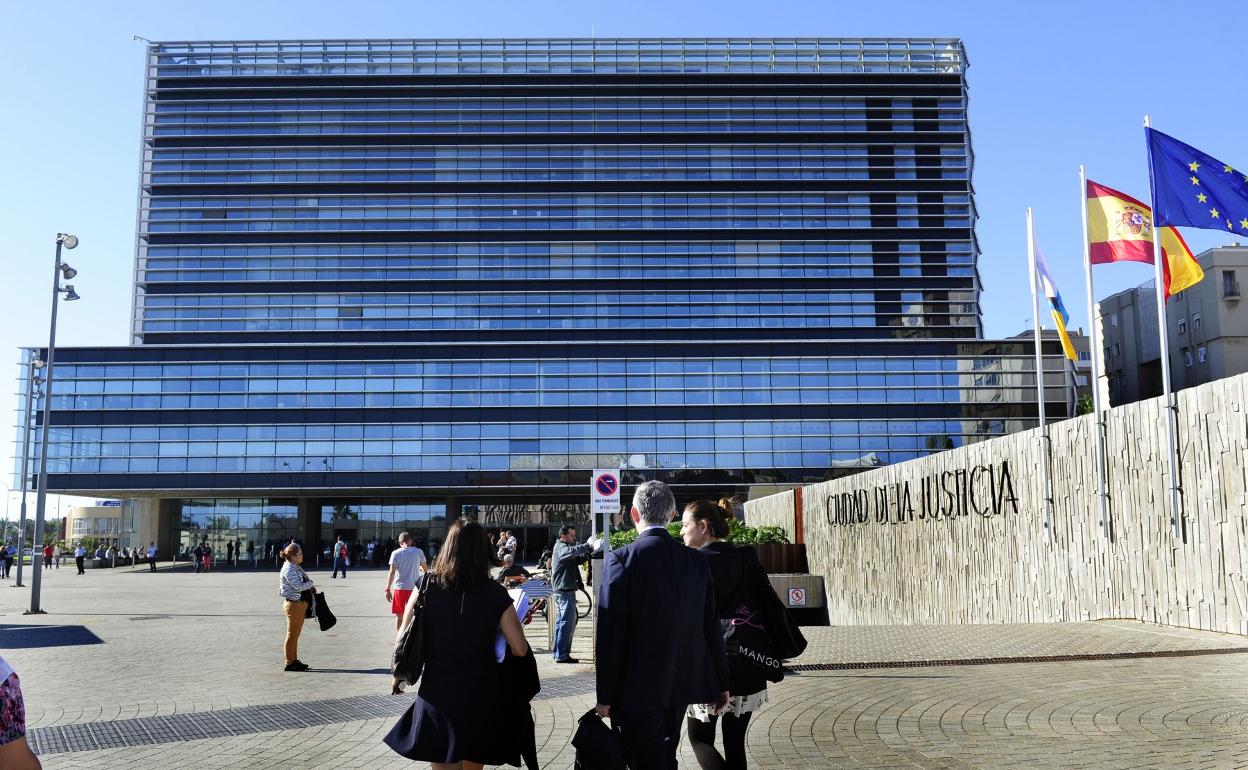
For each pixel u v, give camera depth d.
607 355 63.47
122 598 28.81
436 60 78.19
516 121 77.44
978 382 63.22
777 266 75.56
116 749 7.33
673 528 20.75
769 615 5.39
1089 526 15.49
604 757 4.35
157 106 77.00
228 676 11.54
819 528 27.22
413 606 4.76
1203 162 14.76
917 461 21.36
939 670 10.65
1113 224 16.75
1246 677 9.48
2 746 2.47
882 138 77.75
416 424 62.66
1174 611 13.55
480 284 74.88
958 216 76.75
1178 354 64.19
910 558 21.59
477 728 4.59
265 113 77.06
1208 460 12.92
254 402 62.53
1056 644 12.45
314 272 74.94
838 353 63.50
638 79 78.00
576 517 65.75
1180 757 6.30
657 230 75.81
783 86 77.94
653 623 4.58
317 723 8.34
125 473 61.62
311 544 66.88
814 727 7.63
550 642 14.58
